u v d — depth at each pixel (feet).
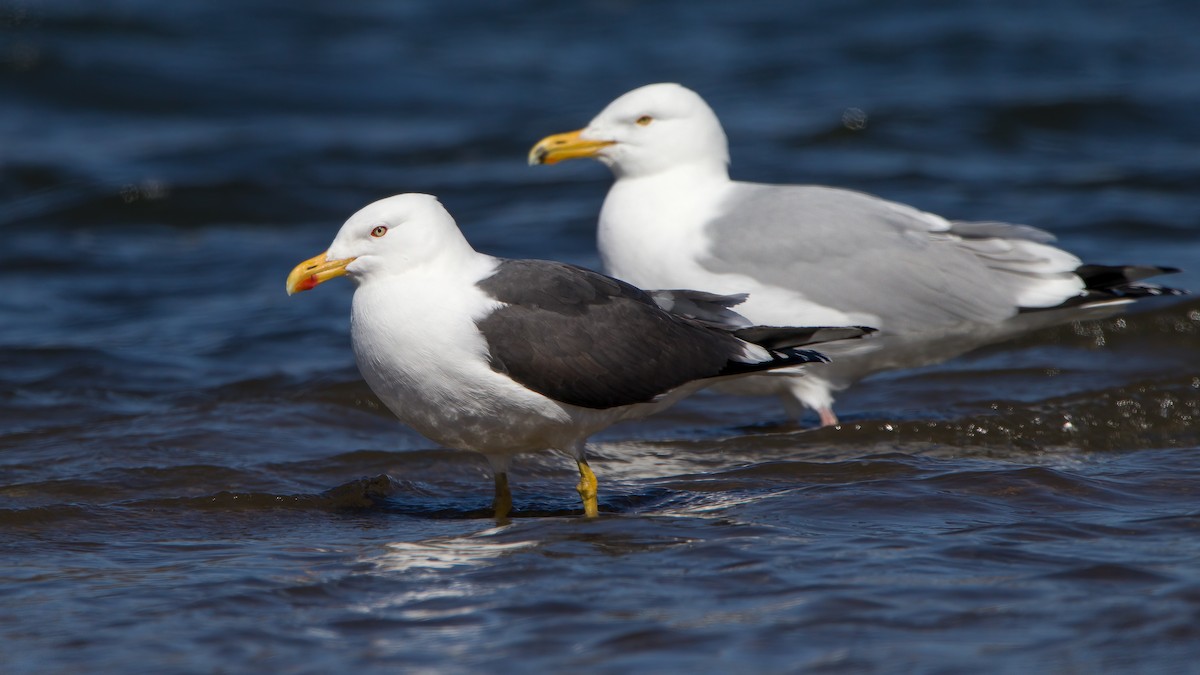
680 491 36.35
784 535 30.78
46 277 66.08
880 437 41.63
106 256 69.77
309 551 31.14
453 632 25.67
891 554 29.12
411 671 24.03
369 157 89.20
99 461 38.99
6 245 71.92
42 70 103.91
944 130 91.86
